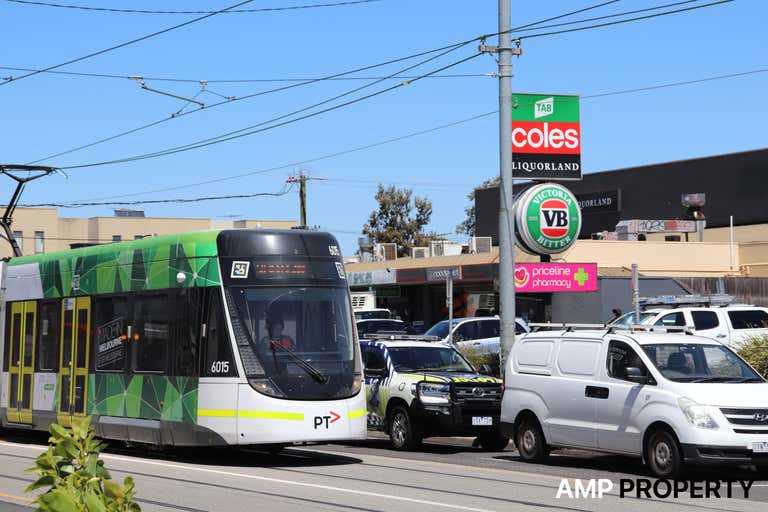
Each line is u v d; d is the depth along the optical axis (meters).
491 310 55.44
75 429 7.50
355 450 26.38
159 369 23.27
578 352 21.83
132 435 23.97
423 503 16.59
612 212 67.69
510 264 29.55
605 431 20.66
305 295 22.38
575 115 37.31
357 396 22.22
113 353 25.00
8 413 29.12
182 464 22.70
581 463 22.80
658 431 19.41
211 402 21.62
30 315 28.67
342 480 19.62
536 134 36.91
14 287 29.66
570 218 37.34
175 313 22.98
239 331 21.64
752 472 21.16
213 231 22.77
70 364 26.62
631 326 22.09
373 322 44.03
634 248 54.31
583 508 16.05
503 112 29.61
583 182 71.06
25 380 28.52
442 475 20.45
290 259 22.55
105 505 7.12
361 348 27.88
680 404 19.02
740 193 61.88
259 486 18.78
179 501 16.97
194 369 22.12
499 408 25.44
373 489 18.31
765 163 60.81
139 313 24.25
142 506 16.45
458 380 25.33
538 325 23.22
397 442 26.00
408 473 20.81
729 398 18.89
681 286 51.28
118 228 112.88
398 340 27.95
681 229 60.59
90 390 25.67
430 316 61.38
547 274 36.44
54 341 27.48
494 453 25.67
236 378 21.38
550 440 22.16
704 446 18.58
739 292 52.34
